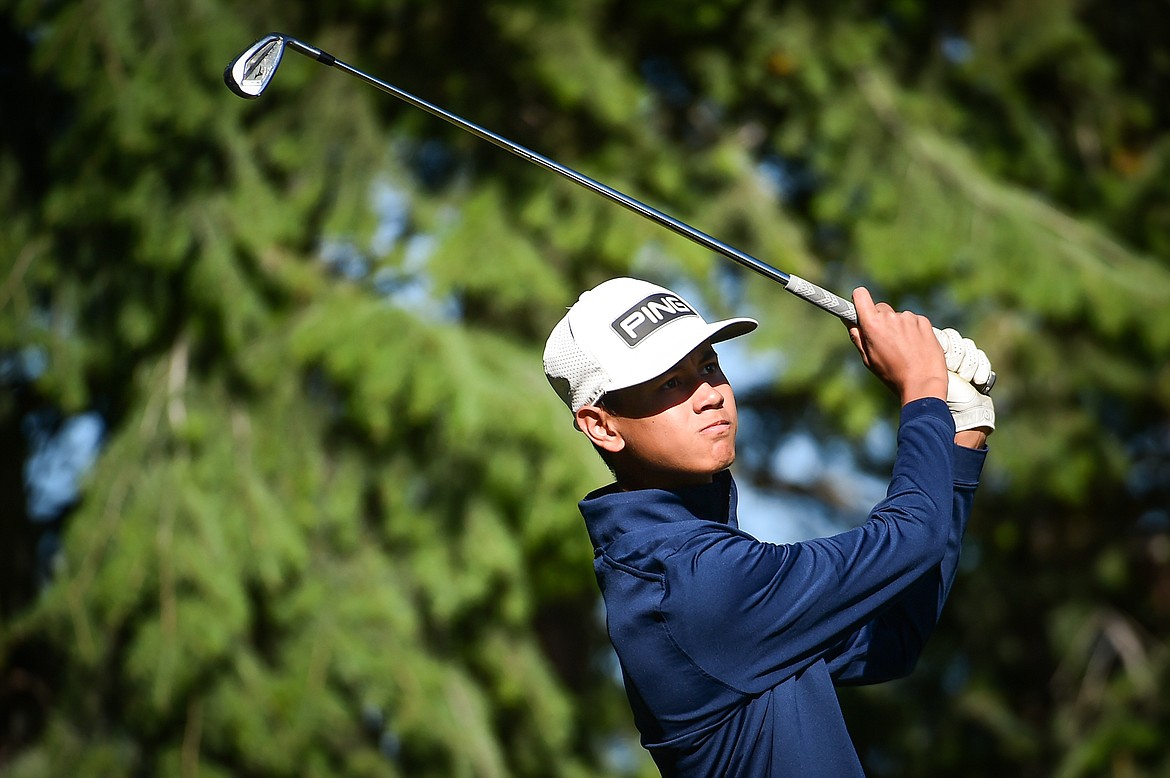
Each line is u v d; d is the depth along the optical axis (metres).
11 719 32.97
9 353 31.45
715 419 9.48
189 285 30.33
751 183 34.28
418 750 29.98
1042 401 37.94
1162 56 41.53
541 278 31.34
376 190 31.53
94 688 30.31
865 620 8.91
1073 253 34.03
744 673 8.90
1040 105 40.41
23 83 33.06
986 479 38.72
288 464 30.75
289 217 31.05
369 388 28.92
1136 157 41.00
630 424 9.46
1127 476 40.25
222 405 30.91
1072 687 44.22
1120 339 36.59
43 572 34.47
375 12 32.53
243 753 28.91
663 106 35.91
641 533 9.27
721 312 33.25
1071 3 38.19
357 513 30.84
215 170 31.42
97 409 33.91
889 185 34.09
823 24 34.03
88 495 29.95
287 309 30.92
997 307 35.56
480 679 32.59
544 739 32.59
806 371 32.94
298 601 30.03
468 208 31.94
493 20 31.91
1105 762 40.56
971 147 37.06
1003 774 44.62
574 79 31.69
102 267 31.50
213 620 28.78
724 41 34.38
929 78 36.78
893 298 34.72
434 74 33.03
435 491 30.53
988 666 44.97
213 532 29.47
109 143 29.84
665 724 9.13
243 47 30.64
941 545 8.83
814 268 33.97
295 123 31.94
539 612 37.78
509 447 29.78
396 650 30.09
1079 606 43.94
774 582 8.84
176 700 28.70
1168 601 44.25
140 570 29.02
